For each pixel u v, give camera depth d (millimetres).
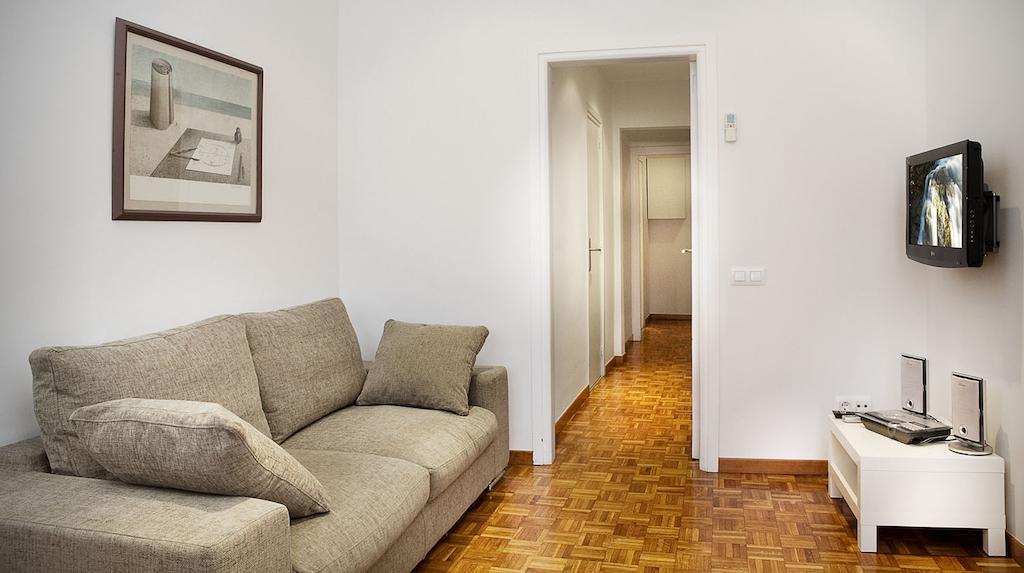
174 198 3170
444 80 4359
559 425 5059
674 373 7141
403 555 2725
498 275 4336
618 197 7668
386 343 3826
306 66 4164
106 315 2861
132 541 1839
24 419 2568
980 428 3125
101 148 2824
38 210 2580
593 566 3002
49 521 1923
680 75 7387
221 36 3475
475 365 4352
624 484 3977
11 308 2506
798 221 4027
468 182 4352
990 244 3068
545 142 4258
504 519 3502
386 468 2771
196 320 3330
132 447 2033
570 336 5469
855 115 3963
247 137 3635
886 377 3982
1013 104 3002
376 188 4469
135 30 2932
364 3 4449
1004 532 3072
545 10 4227
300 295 4129
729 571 2951
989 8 3188
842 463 3607
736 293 4098
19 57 2498
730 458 4152
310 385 3348
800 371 4059
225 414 2008
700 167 4129
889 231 3953
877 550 3143
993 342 3213
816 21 3977
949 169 3148
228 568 1821
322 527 2270
